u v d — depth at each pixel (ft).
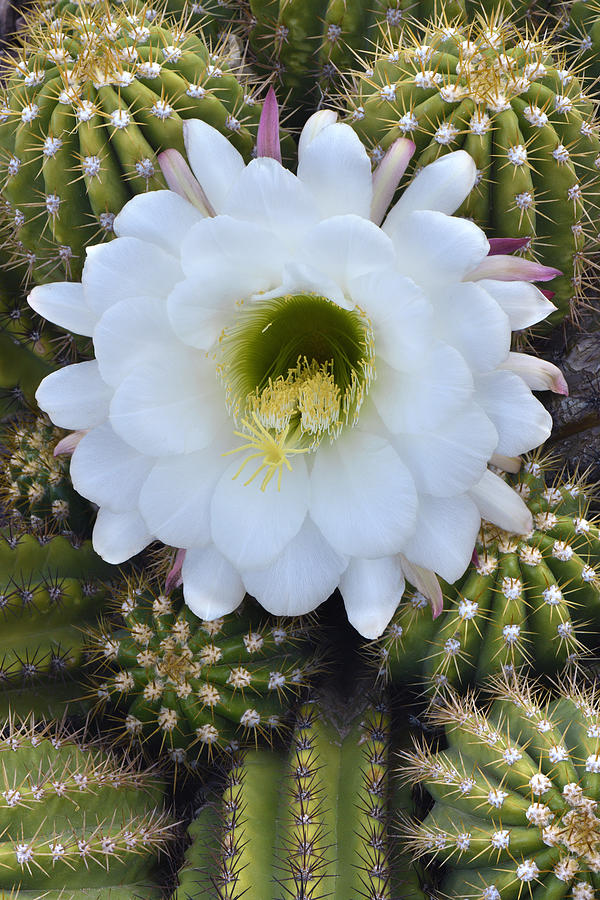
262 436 2.09
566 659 2.18
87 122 2.15
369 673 2.26
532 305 2.06
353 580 2.11
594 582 2.17
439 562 2.08
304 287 2.07
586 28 2.36
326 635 2.27
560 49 2.39
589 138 2.22
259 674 2.19
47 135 2.19
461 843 2.06
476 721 2.11
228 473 2.11
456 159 2.04
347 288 2.05
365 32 2.31
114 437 2.12
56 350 2.42
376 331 2.06
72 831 2.12
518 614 2.14
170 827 2.17
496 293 2.06
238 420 2.14
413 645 2.18
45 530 2.35
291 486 2.11
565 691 2.16
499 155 2.14
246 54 2.44
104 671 2.31
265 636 2.19
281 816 2.14
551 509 2.21
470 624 2.14
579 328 2.33
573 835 2.02
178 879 2.15
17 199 2.22
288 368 2.19
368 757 2.16
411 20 2.29
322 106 2.39
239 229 2.02
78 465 2.12
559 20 2.32
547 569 2.15
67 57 2.21
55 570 2.33
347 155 2.02
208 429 2.11
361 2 2.29
